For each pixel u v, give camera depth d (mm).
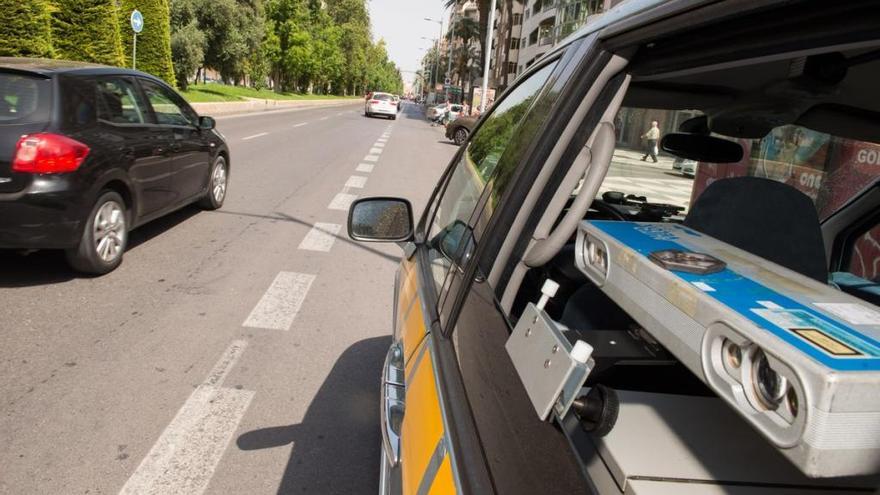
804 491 944
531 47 56875
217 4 33438
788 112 2000
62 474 2627
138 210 5570
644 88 2049
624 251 1051
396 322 2270
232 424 3115
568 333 1403
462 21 62688
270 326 4410
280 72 62531
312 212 8484
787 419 667
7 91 4516
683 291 864
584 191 1364
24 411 3068
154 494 2555
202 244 6398
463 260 1637
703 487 946
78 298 4598
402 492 1259
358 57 96250
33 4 15516
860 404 616
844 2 875
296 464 2836
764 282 886
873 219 2418
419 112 69500
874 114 1917
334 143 19141
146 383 3443
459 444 1079
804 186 2234
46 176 4441
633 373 1341
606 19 1464
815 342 685
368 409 3363
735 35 1093
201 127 7320
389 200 2723
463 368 1278
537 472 862
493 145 2016
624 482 965
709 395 1349
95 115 5027
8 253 5469
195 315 4484
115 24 19312
